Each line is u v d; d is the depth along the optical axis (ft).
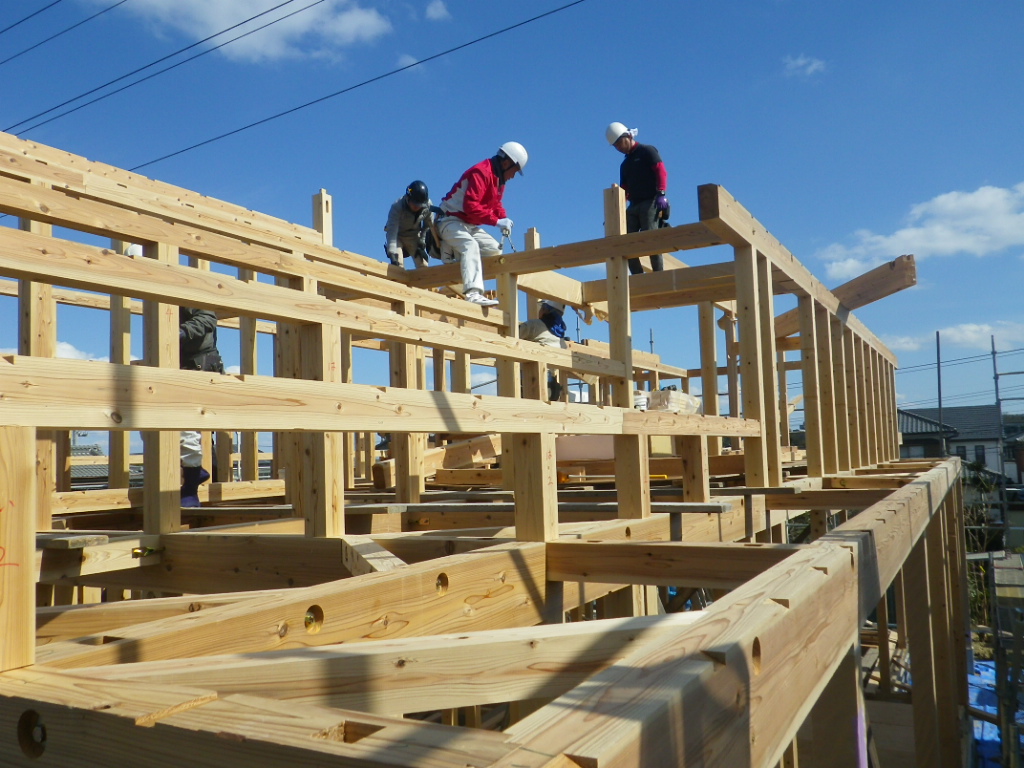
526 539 10.90
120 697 3.75
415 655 5.64
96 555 11.00
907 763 24.03
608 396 39.75
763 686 3.91
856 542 6.54
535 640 6.11
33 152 16.11
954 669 26.63
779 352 41.47
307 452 11.31
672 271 26.73
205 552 11.66
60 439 19.53
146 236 13.66
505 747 2.65
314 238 23.32
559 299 27.84
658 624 6.43
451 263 24.43
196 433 17.83
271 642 6.72
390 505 13.83
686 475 15.78
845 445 28.58
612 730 2.66
